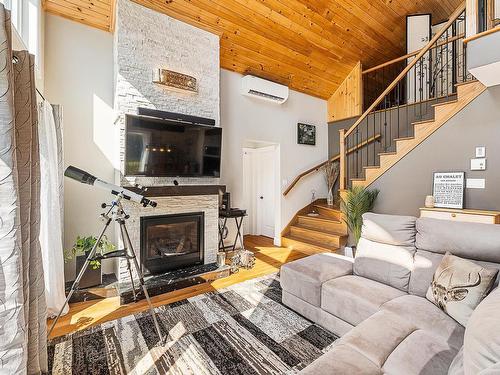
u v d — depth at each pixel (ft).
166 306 8.54
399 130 15.31
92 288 9.20
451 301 5.25
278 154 16.61
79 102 10.34
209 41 12.15
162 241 11.00
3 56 3.56
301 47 14.60
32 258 4.85
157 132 10.26
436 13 16.25
